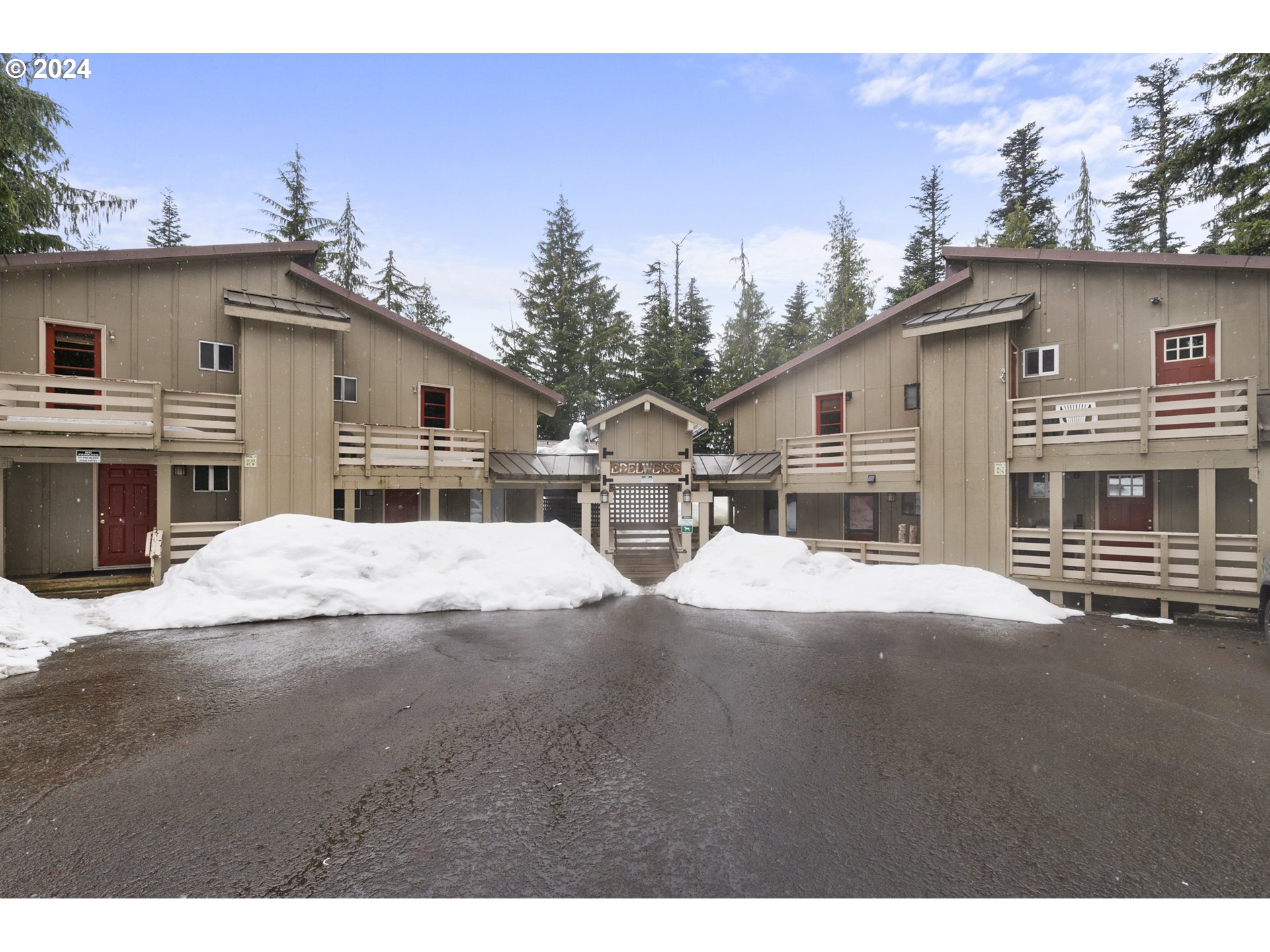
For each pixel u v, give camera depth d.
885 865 3.24
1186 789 4.16
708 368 33.94
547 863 3.25
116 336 12.09
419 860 3.28
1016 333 13.20
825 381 16.75
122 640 8.32
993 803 3.95
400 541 11.17
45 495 12.12
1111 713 5.64
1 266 10.88
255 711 5.61
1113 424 11.00
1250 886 3.10
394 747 4.82
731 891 3.01
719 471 16.77
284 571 10.08
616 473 16.25
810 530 17.25
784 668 7.10
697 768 4.45
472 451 16.11
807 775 4.34
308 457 13.56
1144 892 3.03
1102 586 11.07
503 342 32.34
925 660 7.46
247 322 12.87
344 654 7.61
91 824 3.64
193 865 3.24
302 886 3.05
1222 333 10.98
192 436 11.97
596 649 7.95
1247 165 14.39
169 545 11.66
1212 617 10.06
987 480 12.68
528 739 4.99
